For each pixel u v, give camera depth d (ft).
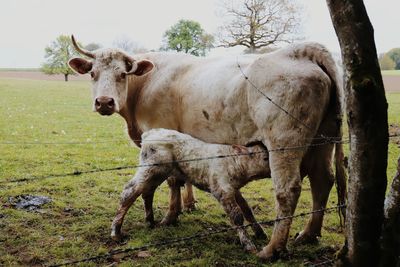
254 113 17.49
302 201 25.61
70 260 16.99
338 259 13.42
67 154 37.50
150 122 22.72
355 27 11.53
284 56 17.34
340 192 17.54
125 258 17.29
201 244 18.69
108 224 20.89
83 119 64.49
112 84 21.06
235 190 18.79
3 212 21.70
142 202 24.53
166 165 19.24
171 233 20.02
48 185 26.89
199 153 18.78
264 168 18.07
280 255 17.11
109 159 36.22
